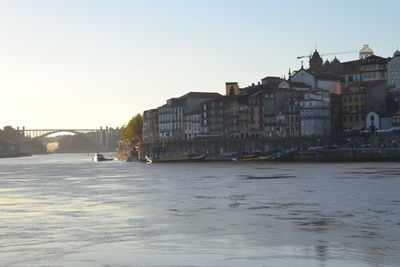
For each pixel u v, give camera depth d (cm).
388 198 10269
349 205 9556
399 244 6644
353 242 6769
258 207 9681
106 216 9069
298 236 7156
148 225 8156
